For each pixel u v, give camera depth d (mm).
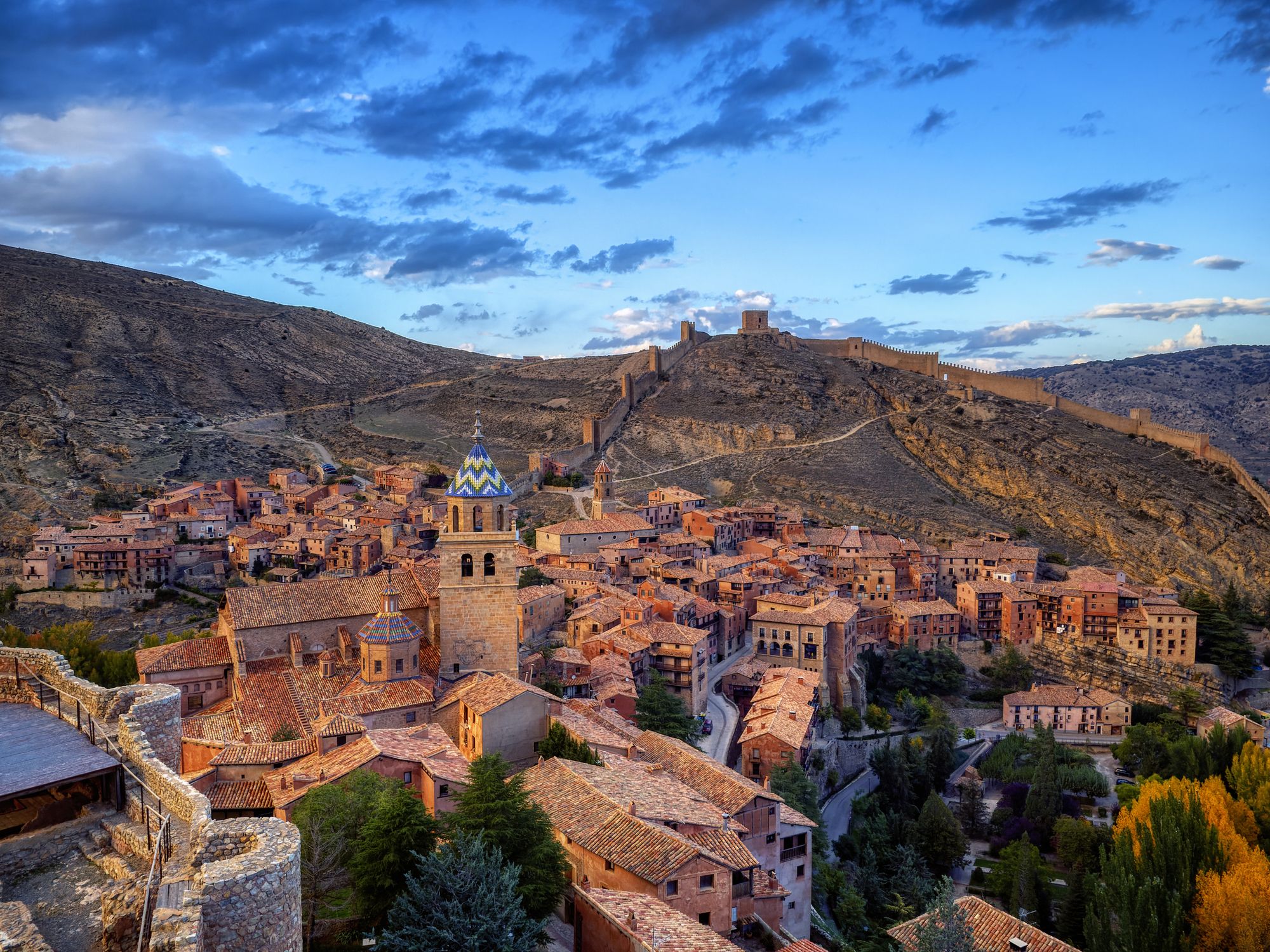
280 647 88625
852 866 104312
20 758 30938
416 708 79312
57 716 35031
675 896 51656
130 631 160875
